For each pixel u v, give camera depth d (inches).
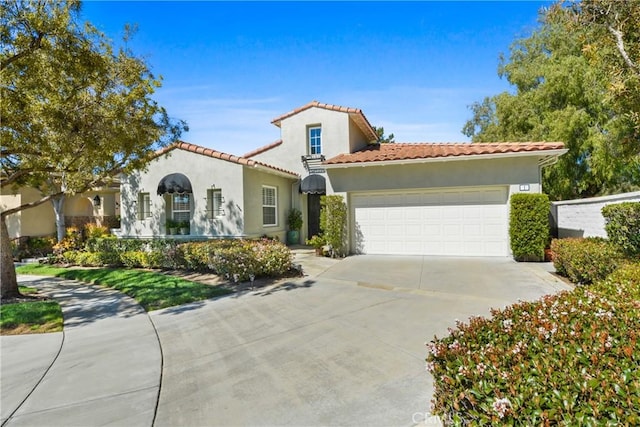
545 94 909.8
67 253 745.6
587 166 900.6
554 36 935.0
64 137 364.5
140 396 189.2
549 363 109.3
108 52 422.6
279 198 826.2
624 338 123.3
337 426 156.3
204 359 235.8
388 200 655.8
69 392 195.3
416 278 450.0
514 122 1011.3
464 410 103.5
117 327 314.0
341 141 821.2
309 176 818.2
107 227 1005.2
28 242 894.4
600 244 368.8
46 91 380.2
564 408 90.4
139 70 430.9
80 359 242.8
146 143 452.4
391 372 204.4
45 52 361.1
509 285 398.6
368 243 669.3
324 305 346.9
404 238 645.9
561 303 166.2
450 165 605.6
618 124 706.8
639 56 296.0
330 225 653.3
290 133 872.3
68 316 356.5
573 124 836.0
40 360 242.5
